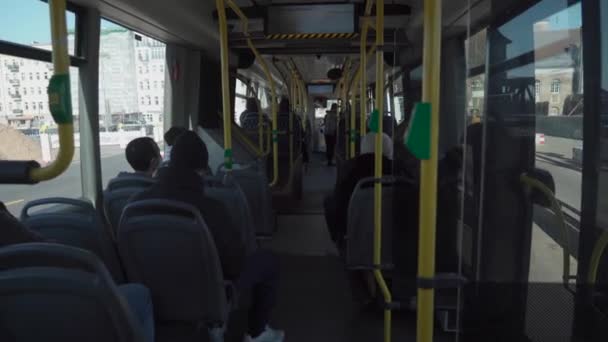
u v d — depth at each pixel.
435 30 1.05
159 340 2.06
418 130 1.08
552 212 1.33
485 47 1.46
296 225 5.20
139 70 4.38
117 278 2.29
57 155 1.01
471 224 1.52
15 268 1.11
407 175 2.36
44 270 1.07
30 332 1.13
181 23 4.19
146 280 2.00
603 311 1.23
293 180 6.22
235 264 2.21
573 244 1.30
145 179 2.69
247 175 4.05
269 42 4.43
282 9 4.08
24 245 1.08
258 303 2.21
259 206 4.16
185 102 5.72
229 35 4.33
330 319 2.87
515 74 1.36
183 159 2.12
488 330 1.32
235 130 6.58
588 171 1.31
